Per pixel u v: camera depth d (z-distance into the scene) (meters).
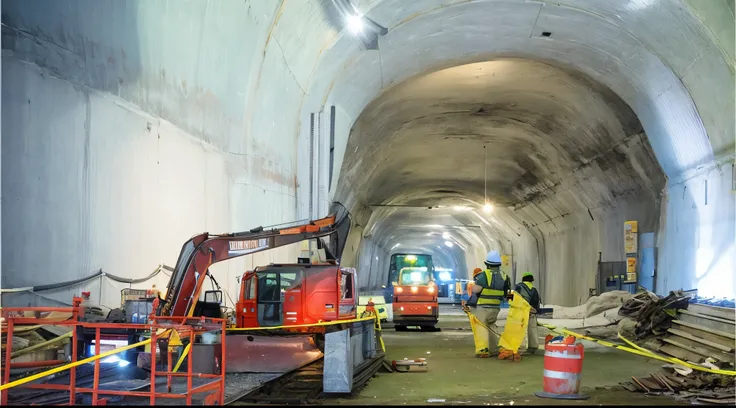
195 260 10.31
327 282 12.84
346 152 27.70
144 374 9.92
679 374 11.58
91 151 9.99
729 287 17.39
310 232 11.16
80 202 9.77
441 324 28.86
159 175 12.04
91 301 9.99
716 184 18.36
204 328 8.16
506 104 29.69
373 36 20.36
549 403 9.27
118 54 10.68
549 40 22.33
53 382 8.99
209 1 12.97
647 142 23.36
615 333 19.81
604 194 30.16
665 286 22.73
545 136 31.92
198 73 13.47
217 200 14.70
